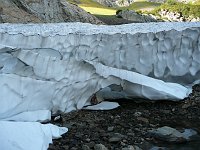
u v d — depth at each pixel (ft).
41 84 29.27
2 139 22.62
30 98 28.73
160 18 132.26
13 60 28.22
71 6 78.07
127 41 39.78
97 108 33.22
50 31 40.57
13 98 27.63
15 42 35.99
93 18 79.97
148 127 29.91
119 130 28.94
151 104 35.17
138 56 40.19
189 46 41.78
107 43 38.88
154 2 261.44
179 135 27.35
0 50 28.02
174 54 41.42
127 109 33.78
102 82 33.91
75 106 32.71
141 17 123.95
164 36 40.96
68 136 27.12
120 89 34.78
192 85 40.98
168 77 41.11
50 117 29.53
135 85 34.35
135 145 26.32
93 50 38.27
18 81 27.94
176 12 134.10
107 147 25.70
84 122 30.17
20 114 27.66
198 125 30.73
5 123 23.91
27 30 41.39
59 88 30.76
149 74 40.52
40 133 25.04
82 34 37.55
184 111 33.71
